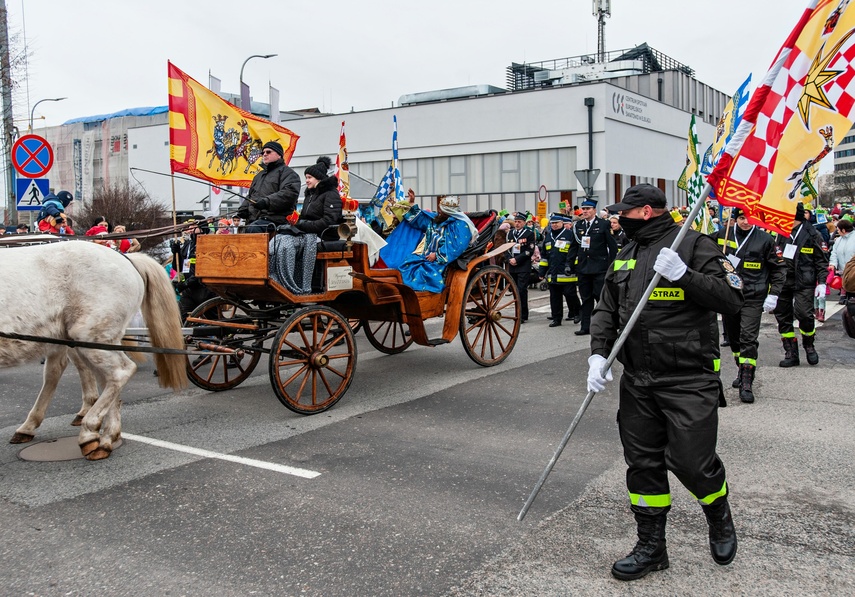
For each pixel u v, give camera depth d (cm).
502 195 3139
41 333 553
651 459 378
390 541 420
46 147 1130
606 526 437
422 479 520
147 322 636
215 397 784
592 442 602
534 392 784
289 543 420
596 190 2922
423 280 855
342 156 1209
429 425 660
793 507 462
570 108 2947
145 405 748
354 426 661
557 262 1283
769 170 397
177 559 402
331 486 508
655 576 376
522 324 1344
